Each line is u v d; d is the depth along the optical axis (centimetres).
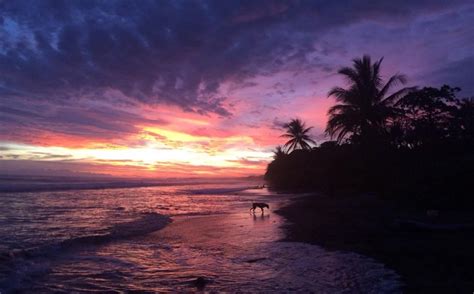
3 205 2134
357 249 955
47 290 675
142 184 6303
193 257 937
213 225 1520
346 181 3136
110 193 3662
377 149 2817
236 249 1027
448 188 1791
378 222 1432
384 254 884
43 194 3153
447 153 2306
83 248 1038
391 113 2827
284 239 1155
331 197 2750
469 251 884
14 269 789
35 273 774
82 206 2231
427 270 734
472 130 2322
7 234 1187
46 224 1435
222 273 778
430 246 948
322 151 4628
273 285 683
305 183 4734
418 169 2166
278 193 4091
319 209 2048
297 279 712
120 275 775
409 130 2631
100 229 1330
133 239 1195
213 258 921
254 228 1416
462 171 1789
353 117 2961
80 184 4978
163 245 1096
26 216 1666
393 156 2661
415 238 1070
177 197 3344
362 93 2977
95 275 773
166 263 875
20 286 689
